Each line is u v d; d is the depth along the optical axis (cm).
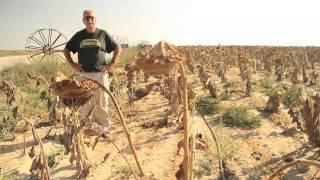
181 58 161
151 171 544
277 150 644
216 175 534
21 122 784
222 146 609
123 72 1781
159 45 162
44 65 1752
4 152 640
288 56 2117
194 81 1504
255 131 759
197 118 852
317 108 623
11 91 604
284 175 539
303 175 537
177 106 354
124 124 243
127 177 528
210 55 2409
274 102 916
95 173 539
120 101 898
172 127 777
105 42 670
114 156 612
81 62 661
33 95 1113
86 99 234
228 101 1073
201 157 588
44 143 673
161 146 658
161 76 173
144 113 912
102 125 675
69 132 448
